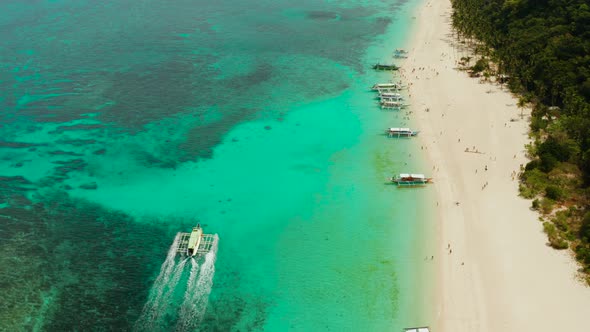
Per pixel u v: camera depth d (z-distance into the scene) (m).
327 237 77.19
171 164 97.00
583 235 70.50
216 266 72.25
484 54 140.38
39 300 66.06
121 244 76.69
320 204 84.88
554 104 109.38
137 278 70.12
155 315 64.12
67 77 133.75
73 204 85.62
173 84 131.50
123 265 72.44
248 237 77.88
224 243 76.69
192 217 82.69
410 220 79.88
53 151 101.00
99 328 62.28
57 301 65.94
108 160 98.31
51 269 71.44
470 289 65.88
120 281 69.50
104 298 66.62
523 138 99.12
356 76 137.00
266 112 117.25
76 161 98.00
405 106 117.19
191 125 111.31
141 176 93.31
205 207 85.00
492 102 115.06
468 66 137.25
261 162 97.38
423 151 98.69
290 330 61.84
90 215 83.06
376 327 61.59
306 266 71.81
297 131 108.31
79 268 71.75
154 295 67.19
